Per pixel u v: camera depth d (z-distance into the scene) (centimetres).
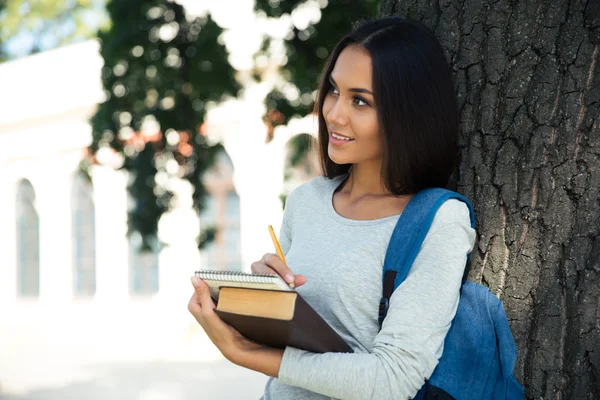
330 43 480
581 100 183
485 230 192
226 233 1592
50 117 1686
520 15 191
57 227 1712
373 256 168
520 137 189
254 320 150
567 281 181
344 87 172
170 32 525
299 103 521
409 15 214
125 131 547
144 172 543
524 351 186
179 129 532
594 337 178
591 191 180
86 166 598
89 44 1614
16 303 1780
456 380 161
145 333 1431
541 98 187
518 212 188
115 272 1647
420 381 153
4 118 1733
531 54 189
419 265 160
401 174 172
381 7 225
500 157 191
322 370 155
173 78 527
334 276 170
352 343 168
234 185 1583
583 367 179
